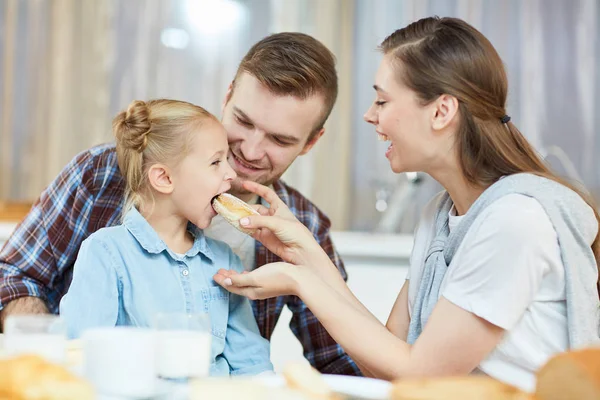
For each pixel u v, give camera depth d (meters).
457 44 1.27
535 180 1.22
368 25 4.00
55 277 1.61
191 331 0.92
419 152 1.30
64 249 1.60
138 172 1.42
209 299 1.41
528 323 1.18
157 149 1.40
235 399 0.71
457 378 0.75
